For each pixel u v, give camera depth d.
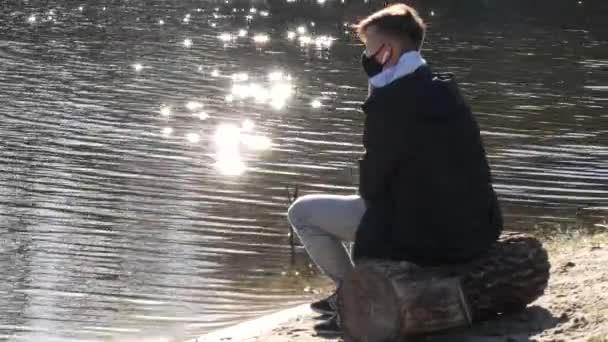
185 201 15.30
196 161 18.05
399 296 5.92
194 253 12.73
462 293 6.09
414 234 6.09
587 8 47.84
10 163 17.33
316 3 45.97
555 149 19.88
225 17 40.59
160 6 43.41
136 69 27.97
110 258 12.54
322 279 11.61
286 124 21.59
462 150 6.15
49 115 21.56
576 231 12.62
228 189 16.14
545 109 24.44
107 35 34.41
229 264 12.30
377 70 6.21
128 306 10.84
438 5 46.66
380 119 6.05
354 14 42.97
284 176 17.12
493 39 36.84
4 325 10.27
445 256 6.18
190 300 11.00
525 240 6.56
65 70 27.30
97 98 23.70
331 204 6.64
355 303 6.16
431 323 6.01
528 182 17.09
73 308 10.79
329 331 6.98
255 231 13.77
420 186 6.05
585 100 25.84
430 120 6.02
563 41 37.06
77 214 14.49
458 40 36.19
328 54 32.16
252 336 7.57
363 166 6.16
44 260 12.43
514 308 6.70
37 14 39.28
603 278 7.63
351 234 6.64
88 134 19.91
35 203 15.00
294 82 26.92
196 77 27.16
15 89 24.28
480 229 6.27
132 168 17.36
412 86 6.04
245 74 27.91
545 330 6.47
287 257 12.53
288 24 39.25
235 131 20.67
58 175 16.67
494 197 6.44
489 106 24.66
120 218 14.34
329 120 22.22
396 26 6.12
